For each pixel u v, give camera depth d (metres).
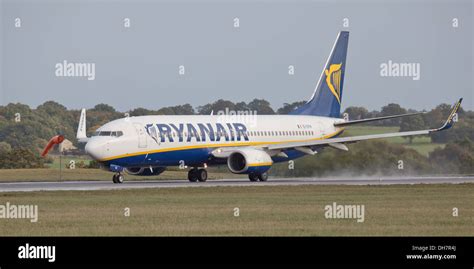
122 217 70.00
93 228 63.00
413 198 90.06
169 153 123.06
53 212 74.19
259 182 125.75
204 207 78.69
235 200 86.75
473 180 133.38
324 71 150.88
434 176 158.25
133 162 120.12
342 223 66.00
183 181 130.25
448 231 61.53
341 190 103.06
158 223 65.81
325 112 150.75
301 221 67.12
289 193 97.62
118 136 118.12
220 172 172.50
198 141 126.31
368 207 78.62
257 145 135.62
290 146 132.00
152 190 100.75
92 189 102.38
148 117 124.12
